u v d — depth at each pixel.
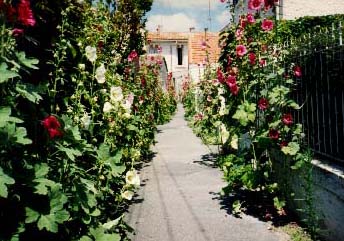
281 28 12.26
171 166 9.57
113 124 5.27
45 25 3.88
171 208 6.12
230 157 8.30
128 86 8.32
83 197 3.39
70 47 4.12
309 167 4.66
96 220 3.78
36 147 3.14
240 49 6.18
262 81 5.91
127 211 6.00
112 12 9.63
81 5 4.65
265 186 5.75
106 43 6.11
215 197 6.69
